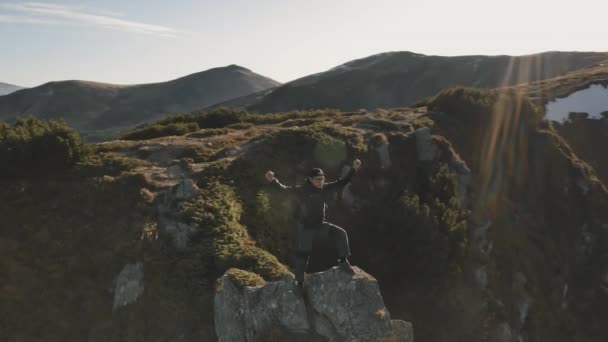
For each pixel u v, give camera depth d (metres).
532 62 142.88
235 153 29.25
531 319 27.44
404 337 11.59
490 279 27.80
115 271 17.95
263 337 11.15
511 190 35.84
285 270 15.81
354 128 35.84
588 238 33.88
